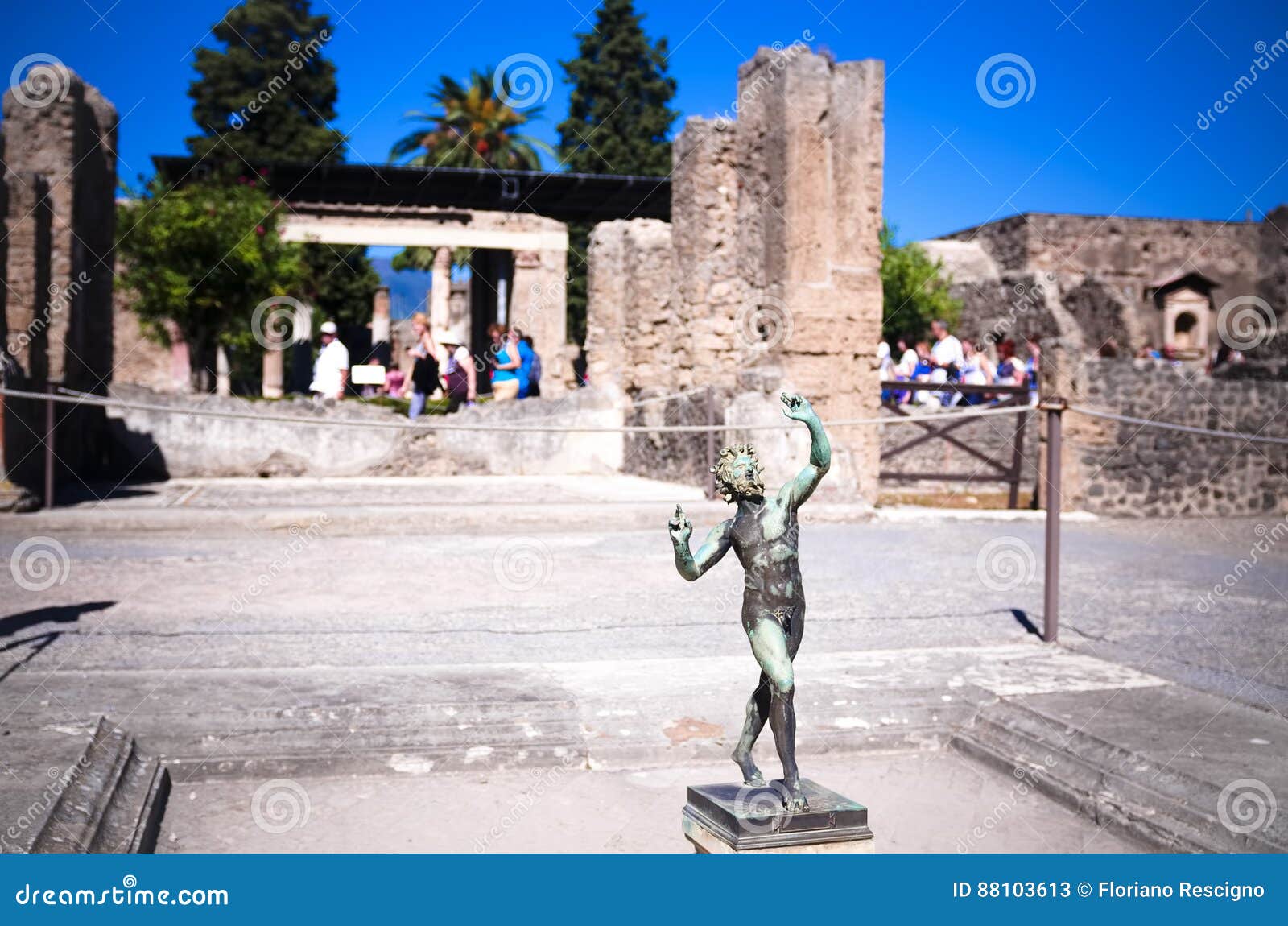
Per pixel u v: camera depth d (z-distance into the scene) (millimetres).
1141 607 9445
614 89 44125
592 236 24578
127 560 10945
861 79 17797
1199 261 42875
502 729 5461
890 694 6074
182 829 4496
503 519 13805
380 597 9273
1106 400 17531
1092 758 5090
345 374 21984
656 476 19219
